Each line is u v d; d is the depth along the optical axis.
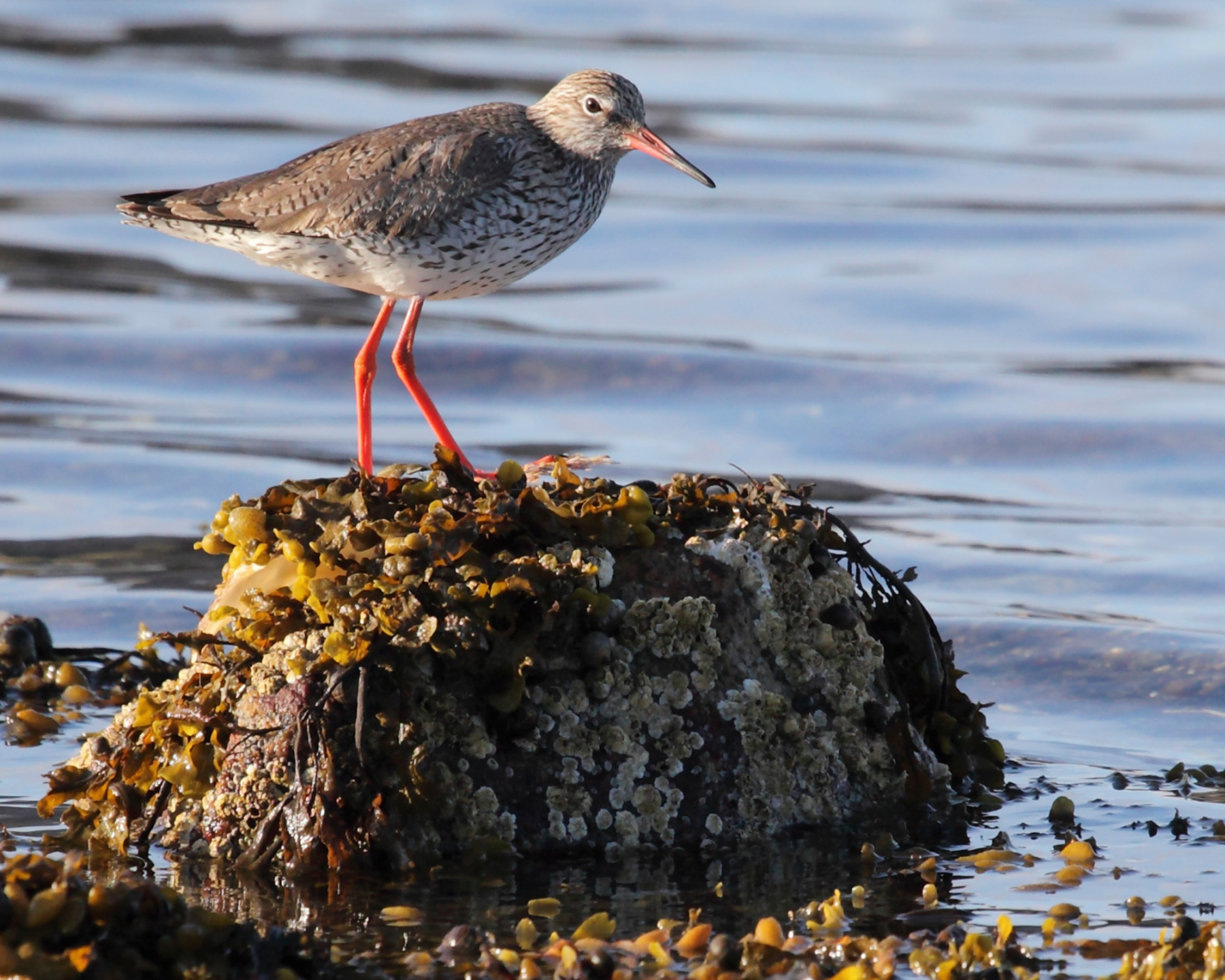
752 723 8.72
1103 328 23.09
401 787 8.12
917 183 31.06
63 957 6.54
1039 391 20.38
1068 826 9.15
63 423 19.02
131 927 6.80
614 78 12.90
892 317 23.62
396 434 19.03
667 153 12.80
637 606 8.55
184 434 18.75
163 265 26.05
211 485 16.97
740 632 8.84
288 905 7.82
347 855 8.05
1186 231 27.45
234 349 21.77
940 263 26.25
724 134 34.31
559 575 8.38
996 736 11.09
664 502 9.23
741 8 47.56
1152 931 7.57
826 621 9.10
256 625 8.46
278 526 8.75
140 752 8.77
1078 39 44.25
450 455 8.84
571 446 18.73
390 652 8.09
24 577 14.23
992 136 34.72
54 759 10.24
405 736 8.09
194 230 12.82
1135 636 13.10
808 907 7.73
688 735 8.55
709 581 8.82
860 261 26.52
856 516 16.55
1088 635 13.16
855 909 7.83
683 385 20.81
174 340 21.98
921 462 18.42
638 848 8.41
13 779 9.83
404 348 12.66
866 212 29.00
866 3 48.34
